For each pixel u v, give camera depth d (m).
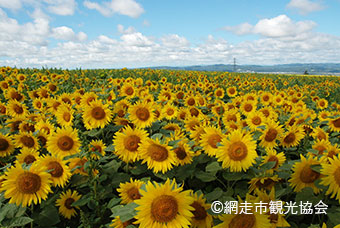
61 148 4.52
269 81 26.41
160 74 27.72
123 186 3.64
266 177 3.66
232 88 14.43
